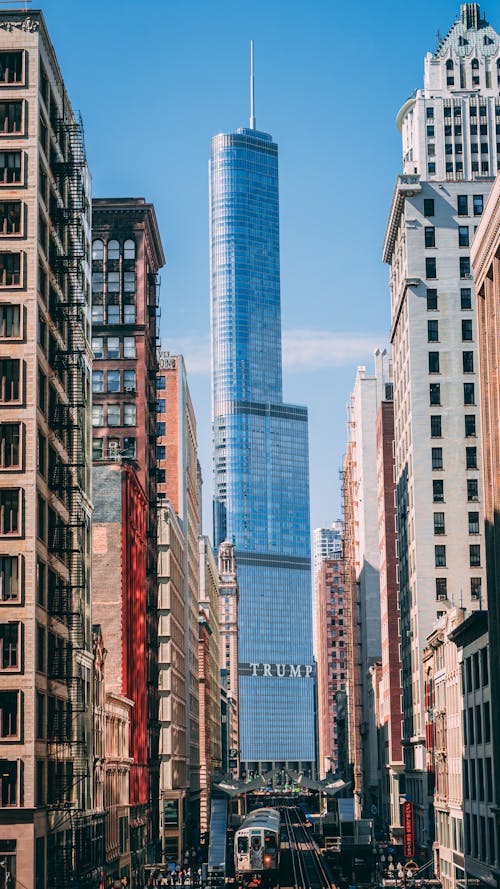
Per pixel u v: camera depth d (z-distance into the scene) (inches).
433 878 5502.0
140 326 6717.5
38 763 3358.8
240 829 5305.1
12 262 3531.0
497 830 3870.6
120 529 5393.7
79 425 3863.2
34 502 3395.7
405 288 6983.3
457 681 4913.9
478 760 4355.3
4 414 3437.5
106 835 4530.0
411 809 6407.5
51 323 3779.5
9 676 3302.2
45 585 3543.3
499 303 3860.7
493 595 3981.3
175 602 7362.2
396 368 7721.5
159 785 6569.9
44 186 3713.1
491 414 4003.4
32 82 3614.7
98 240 6835.6
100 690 4473.4
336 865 6186.0
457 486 6737.2
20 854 3208.7
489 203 3900.1
